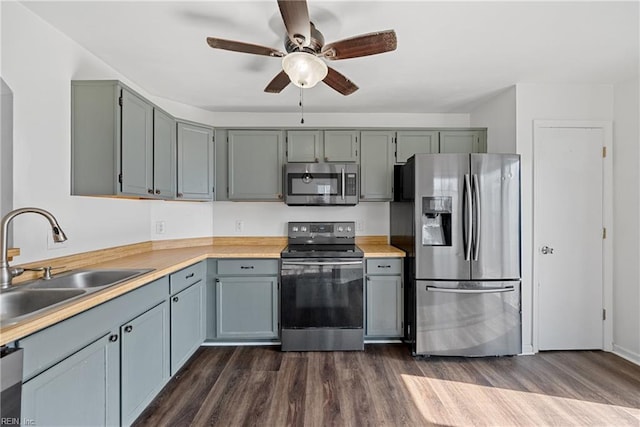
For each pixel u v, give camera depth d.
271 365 2.37
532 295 2.59
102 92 1.83
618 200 2.57
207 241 3.19
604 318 2.61
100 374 1.32
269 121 3.27
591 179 2.61
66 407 1.14
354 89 2.03
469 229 2.41
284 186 2.95
